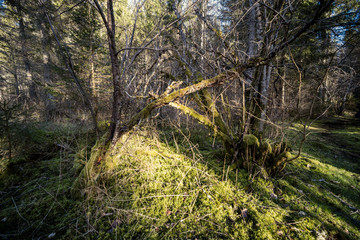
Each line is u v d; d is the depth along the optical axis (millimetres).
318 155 4445
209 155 3299
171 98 2197
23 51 7684
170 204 2029
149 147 3137
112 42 1810
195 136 4215
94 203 1988
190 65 3783
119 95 2004
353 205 2322
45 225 1726
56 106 6719
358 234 1791
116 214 1847
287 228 1786
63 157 3143
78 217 1810
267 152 2666
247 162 2725
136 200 2025
